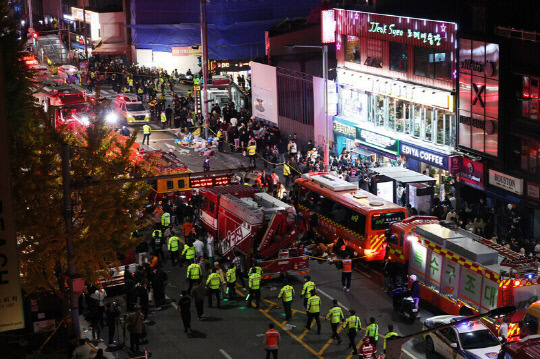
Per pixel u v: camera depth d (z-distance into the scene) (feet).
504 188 128.36
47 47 322.14
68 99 178.29
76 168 92.43
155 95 244.22
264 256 114.52
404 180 133.80
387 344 50.67
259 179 156.76
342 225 125.08
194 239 124.57
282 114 193.98
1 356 90.63
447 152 140.15
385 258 112.37
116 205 93.45
